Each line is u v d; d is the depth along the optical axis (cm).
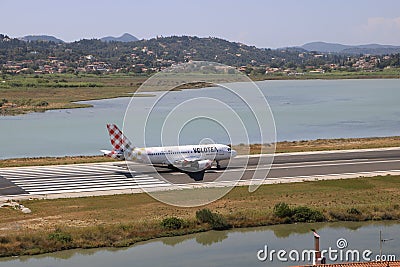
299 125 15775
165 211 6650
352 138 12950
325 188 7788
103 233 5862
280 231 6159
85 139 13550
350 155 10194
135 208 6794
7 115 19100
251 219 6375
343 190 7681
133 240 5850
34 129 15438
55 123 16612
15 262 5322
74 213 6606
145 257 5406
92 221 6306
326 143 11962
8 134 14538
